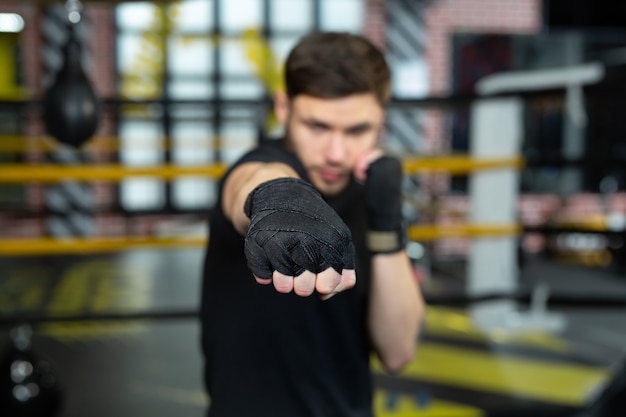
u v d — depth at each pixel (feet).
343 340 3.29
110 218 20.84
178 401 8.55
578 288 16.99
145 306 14.43
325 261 1.68
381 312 3.38
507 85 10.63
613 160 8.38
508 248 11.28
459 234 8.87
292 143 3.26
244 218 2.48
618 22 20.97
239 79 22.09
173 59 21.54
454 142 20.80
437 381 9.41
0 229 20.12
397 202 3.34
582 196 21.63
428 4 20.86
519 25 21.53
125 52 21.03
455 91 21.25
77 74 4.58
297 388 3.15
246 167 2.99
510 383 9.44
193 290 16.10
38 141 17.11
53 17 18.74
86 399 8.57
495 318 11.73
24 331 6.60
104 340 11.23
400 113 20.51
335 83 3.03
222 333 3.14
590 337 11.98
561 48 21.22
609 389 5.65
